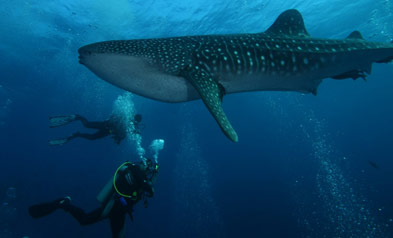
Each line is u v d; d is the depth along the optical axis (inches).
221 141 1518.2
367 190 897.5
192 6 612.1
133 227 928.3
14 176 1111.6
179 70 115.6
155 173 177.2
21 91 1093.1
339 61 150.3
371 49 156.7
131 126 339.9
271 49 131.9
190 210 1013.8
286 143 1455.5
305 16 753.0
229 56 121.6
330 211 743.7
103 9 588.7
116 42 115.2
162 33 738.8
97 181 1334.9
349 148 1501.0
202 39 127.0
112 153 1610.5
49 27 656.4
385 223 653.9
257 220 824.3
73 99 1245.7
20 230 801.6
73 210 173.3
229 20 712.4
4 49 755.4
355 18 837.2
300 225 716.7
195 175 1347.2
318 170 1055.0
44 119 1462.8
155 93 121.8
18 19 611.2
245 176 1187.3
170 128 1550.2
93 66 113.0
